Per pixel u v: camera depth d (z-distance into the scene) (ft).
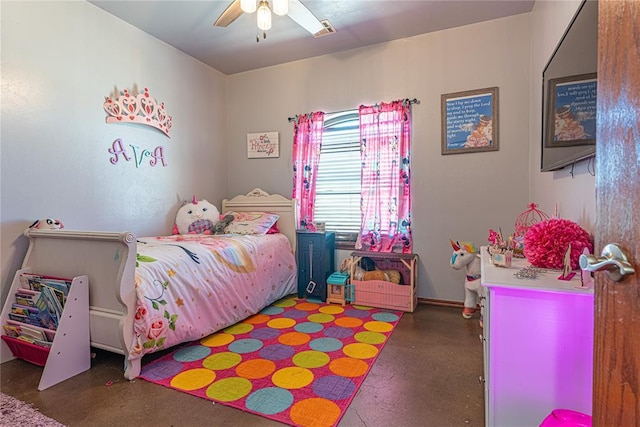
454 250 9.64
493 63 9.86
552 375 3.92
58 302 6.54
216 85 13.25
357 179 11.82
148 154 10.52
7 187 7.30
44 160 7.91
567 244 4.66
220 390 5.87
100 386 6.04
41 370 6.64
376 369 6.58
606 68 2.09
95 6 8.97
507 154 9.80
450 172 10.45
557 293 3.85
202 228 11.44
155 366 6.72
